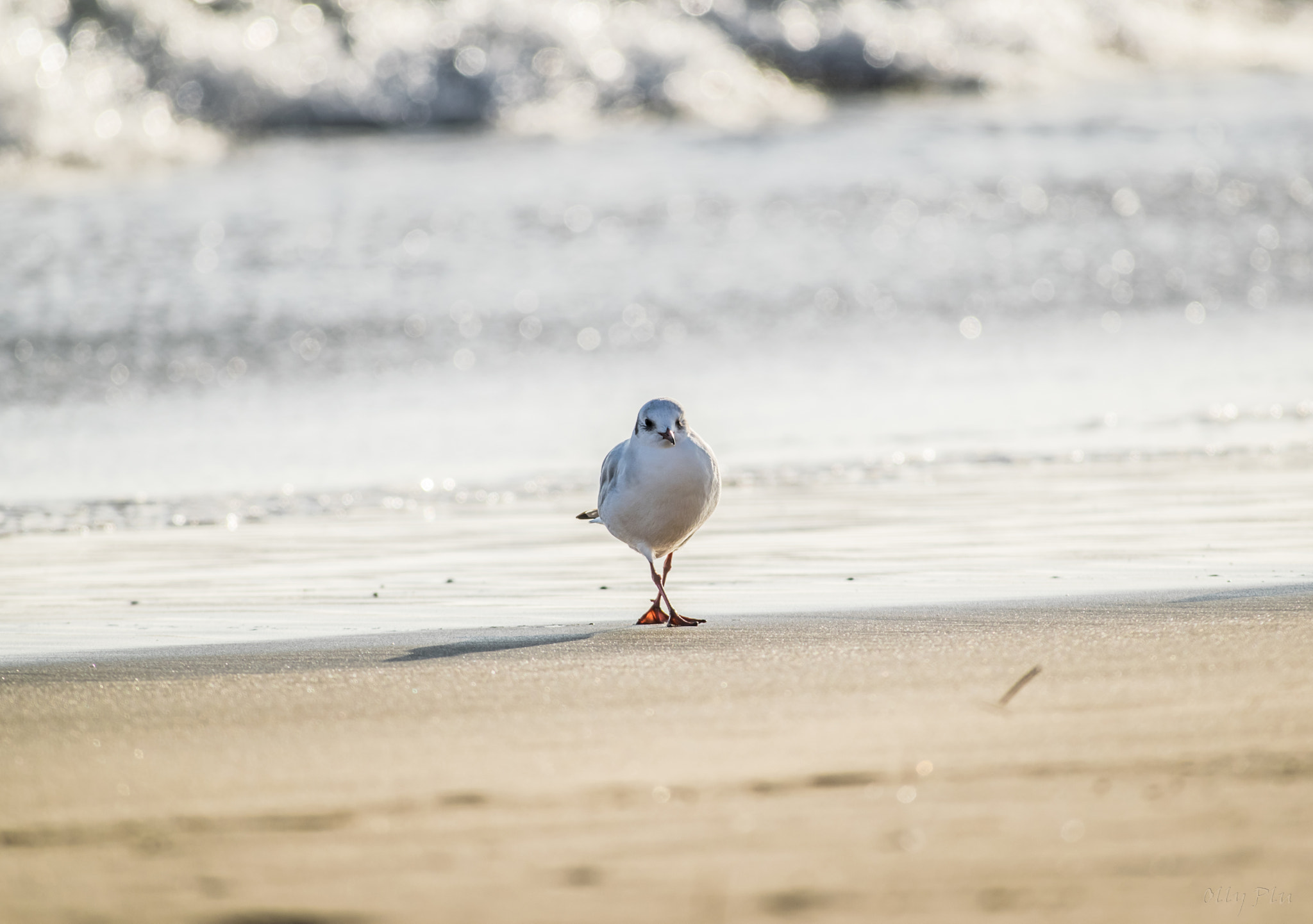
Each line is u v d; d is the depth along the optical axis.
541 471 14.32
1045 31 48.38
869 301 21.95
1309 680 6.82
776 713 6.56
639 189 29.25
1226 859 4.67
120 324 20.08
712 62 41.16
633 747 6.12
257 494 13.49
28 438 15.72
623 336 20.16
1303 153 32.81
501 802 5.42
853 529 11.64
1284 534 11.01
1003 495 12.69
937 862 4.70
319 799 5.53
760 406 16.66
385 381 18.17
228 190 28.91
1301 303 21.94
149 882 4.72
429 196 28.44
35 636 9.00
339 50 37.62
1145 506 12.12
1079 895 4.43
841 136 35.97
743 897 4.48
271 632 9.04
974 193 29.12
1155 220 27.05
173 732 6.60
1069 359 18.80
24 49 33.38
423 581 10.52
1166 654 7.39
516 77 38.75
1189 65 50.50
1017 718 6.32
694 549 11.15
